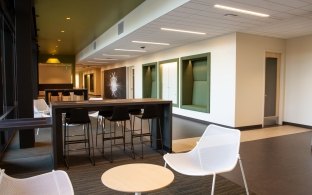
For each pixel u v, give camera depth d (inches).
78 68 936.9
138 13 241.6
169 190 120.3
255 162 161.3
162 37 288.8
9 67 232.8
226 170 95.5
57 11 271.7
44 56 682.8
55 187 80.4
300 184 128.0
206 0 161.8
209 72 292.8
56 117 151.5
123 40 310.5
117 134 244.1
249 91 267.7
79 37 427.5
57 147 153.7
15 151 184.4
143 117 176.2
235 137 105.1
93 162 160.1
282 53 292.2
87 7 257.8
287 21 212.4
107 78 741.3
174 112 371.9
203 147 113.5
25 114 190.5
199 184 127.3
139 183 79.1
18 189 77.5
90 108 171.0
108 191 118.8
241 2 164.9
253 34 266.2
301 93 277.9
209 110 294.8
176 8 179.5
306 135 238.2
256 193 117.6
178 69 357.4
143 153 181.8
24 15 188.9
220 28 239.9
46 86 673.6
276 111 301.3
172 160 107.0
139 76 498.0
